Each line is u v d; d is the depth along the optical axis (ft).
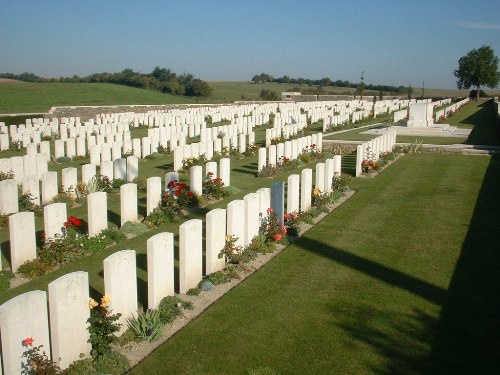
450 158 83.05
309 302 27.94
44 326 20.95
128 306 25.35
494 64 321.93
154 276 26.76
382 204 50.65
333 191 54.34
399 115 159.84
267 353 22.81
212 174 55.11
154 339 24.23
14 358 19.85
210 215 31.42
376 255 35.47
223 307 27.32
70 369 21.44
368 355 22.54
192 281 29.99
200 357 22.56
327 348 23.16
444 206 49.49
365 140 105.29
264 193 38.17
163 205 47.91
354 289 29.66
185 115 148.05
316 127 139.85
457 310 26.81
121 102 250.37
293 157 77.82
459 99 306.35
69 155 83.10
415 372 21.26
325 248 37.09
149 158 83.41
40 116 157.38
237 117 164.04
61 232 37.50
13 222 33.42
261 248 35.96
